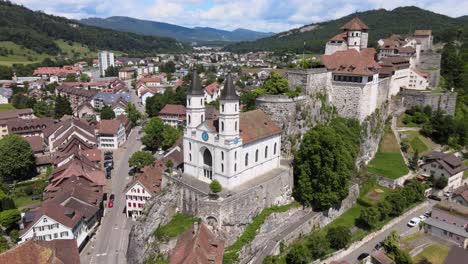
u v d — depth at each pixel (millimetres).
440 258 82875
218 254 68000
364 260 81375
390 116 139000
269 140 93812
